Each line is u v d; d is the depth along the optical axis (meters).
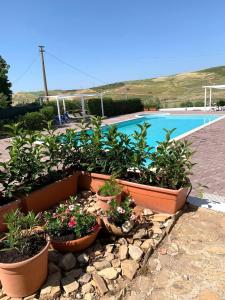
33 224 3.29
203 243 3.61
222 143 10.87
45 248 2.99
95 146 5.30
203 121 21.59
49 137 5.27
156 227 3.93
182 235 3.79
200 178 6.91
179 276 3.09
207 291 2.87
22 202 4.41
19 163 4.59
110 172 5.16
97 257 3.42
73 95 23.48
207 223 4.03
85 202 4.93
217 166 7.85
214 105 27.67
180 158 4.48
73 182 5.19
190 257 3.37
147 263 3.31
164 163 4.49
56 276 3.12
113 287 2.98
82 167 5.50
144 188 4.38
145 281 3.04
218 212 4.31
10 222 3.26
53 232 3.50
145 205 4.51
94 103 25.86
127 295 2.88
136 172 4.95
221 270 3.14
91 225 3.61
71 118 25.59
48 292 2.91
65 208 3.94
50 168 5.16
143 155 4.83
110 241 3.72
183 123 21.31
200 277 3.06
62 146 5.35
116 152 5.05
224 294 2.83
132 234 3.76
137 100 30.05
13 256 2.95
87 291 2.93
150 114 25.64
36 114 19.67
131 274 3.11
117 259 3.37
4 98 23.52
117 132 5.21
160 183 4.54
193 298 2.80
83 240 3.42
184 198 4.43
